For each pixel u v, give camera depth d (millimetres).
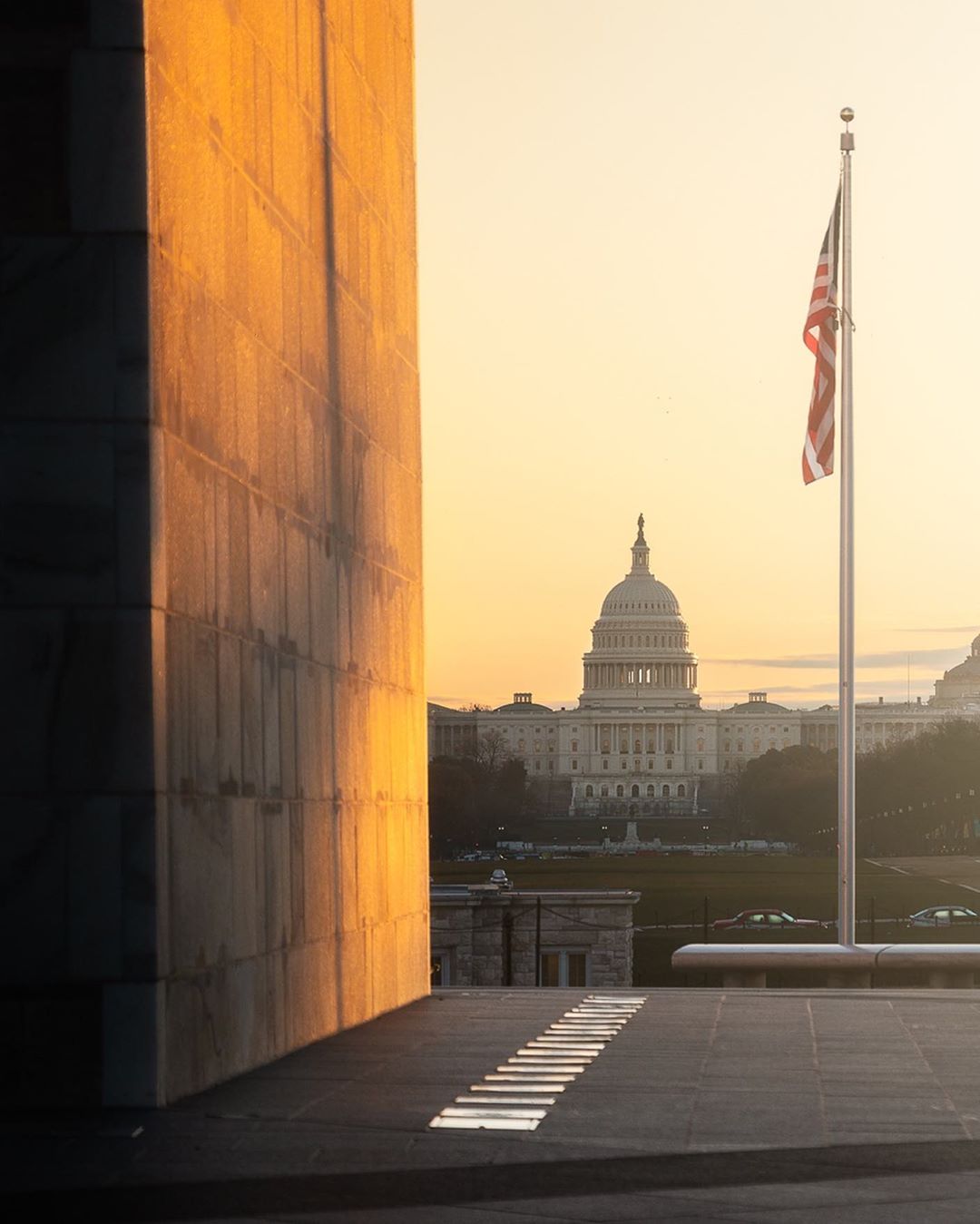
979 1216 11195
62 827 15352
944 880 180625
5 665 15406
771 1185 12055
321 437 21594
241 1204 11594
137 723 15359
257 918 18328
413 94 27984
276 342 19547
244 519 18250
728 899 147625
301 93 20844
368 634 24000
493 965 60312
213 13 17453
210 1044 16641
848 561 33594
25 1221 11195
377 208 25141
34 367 15484
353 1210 11398
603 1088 16156
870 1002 24891
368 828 23562
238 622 17953
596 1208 11430
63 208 15500
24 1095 15281
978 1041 19781
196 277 16797
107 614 15406
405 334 26938
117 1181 12328
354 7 23734
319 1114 14867
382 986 23938
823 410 34906
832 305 34781
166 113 16062
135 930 15320
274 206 19562
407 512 26969
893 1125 14188
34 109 15562
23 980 15328
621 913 61281
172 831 15812
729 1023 21797
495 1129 14094
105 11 15500
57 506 15438
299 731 20234
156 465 15578
